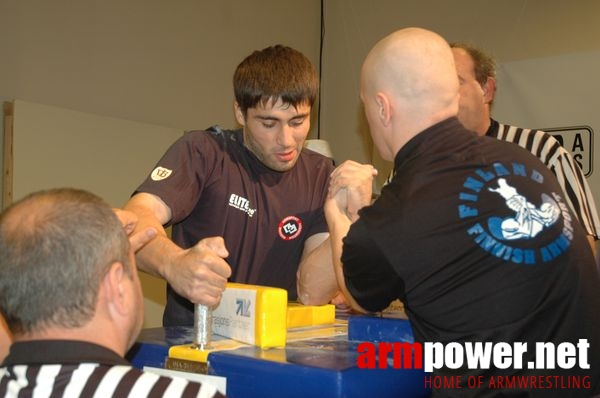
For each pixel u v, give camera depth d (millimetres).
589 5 3428
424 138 1034
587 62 3289
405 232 912
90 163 3133
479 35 3789
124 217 1054
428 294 911
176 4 3654
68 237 710
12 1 2934
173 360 921
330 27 4480
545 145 1960
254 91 1423
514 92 3508
